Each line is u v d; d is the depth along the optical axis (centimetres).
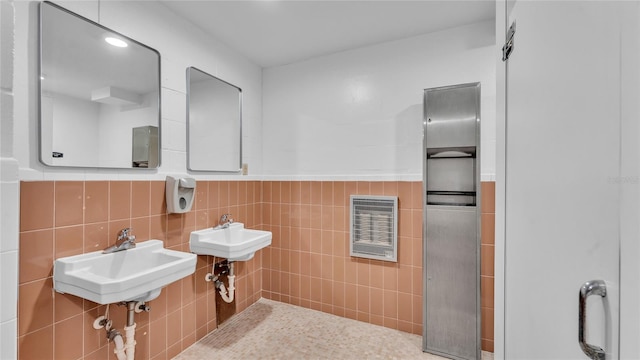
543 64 80
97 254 145
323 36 229
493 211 197
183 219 198
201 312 213
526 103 91
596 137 58
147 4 176
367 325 235
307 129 268
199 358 191
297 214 269
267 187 282
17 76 122
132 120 167
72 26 140
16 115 121
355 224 244
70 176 139
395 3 186
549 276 76
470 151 194
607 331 54
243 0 183
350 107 251
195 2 185
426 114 201
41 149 128
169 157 189
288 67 277
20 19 123
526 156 91
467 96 190
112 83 157
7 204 75
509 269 107
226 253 186
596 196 58
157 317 180
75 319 139
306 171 268
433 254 200
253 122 275
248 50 252
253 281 272
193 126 207
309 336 219
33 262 125
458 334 193
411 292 225
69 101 138
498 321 118
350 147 251
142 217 171
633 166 49
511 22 105
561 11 71
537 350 82
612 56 54
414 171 228
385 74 238
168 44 190
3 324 74
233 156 247
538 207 82
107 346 153
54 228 132
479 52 208
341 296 250
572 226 66
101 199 151
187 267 152
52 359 131
